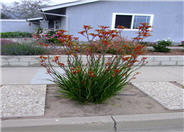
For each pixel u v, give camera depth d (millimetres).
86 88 2740
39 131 2225
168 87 3846
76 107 2766
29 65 5434
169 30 10789
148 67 5922
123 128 2389
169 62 6258
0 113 2424
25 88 3471
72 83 2838
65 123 2266
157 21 10562
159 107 2848
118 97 3258
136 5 10227
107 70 2812
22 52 5777
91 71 2572
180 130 2428
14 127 2166
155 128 2461
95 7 9953
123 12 10234
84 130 2314
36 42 6664
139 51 2910
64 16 10523
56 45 5781
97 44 2926
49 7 9633
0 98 2928
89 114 2537
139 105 2914
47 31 8961
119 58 2990
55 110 2625
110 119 2393
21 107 2635
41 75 4469
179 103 3002
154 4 10320
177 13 10602
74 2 9617
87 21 10094
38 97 3039
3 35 12984
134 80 4355
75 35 10203
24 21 19516
